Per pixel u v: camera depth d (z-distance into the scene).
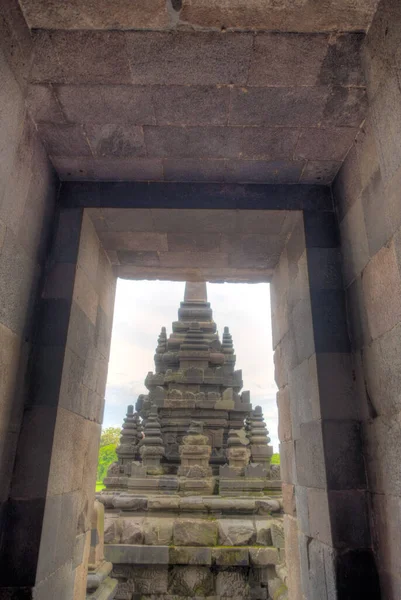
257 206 4.40
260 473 11.52
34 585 3.04
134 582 8.70
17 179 3.35
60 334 3.81
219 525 9.27
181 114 3.60
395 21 2.75
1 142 3.00
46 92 3.39
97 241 4.91
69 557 3.90
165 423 14.59
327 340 3.94
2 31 2.79
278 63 3.20
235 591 8.59
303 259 4.36
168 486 11.09
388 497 3.11
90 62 3.19
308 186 4.50
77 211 4.30
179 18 2.95
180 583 8.69
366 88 3.30
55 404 3.56
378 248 3.36
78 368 4.20
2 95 2.94
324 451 3.58
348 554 3.29
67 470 3.85
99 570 6.08
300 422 4.40
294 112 3.57
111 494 10.68
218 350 16.50
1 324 3.14
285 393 5.30
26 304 3.62
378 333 3.36
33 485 3.30
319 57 3.17
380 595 3.19
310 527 3.96
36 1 2.86
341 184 4.21
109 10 2.91
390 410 3.13
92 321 4.72
